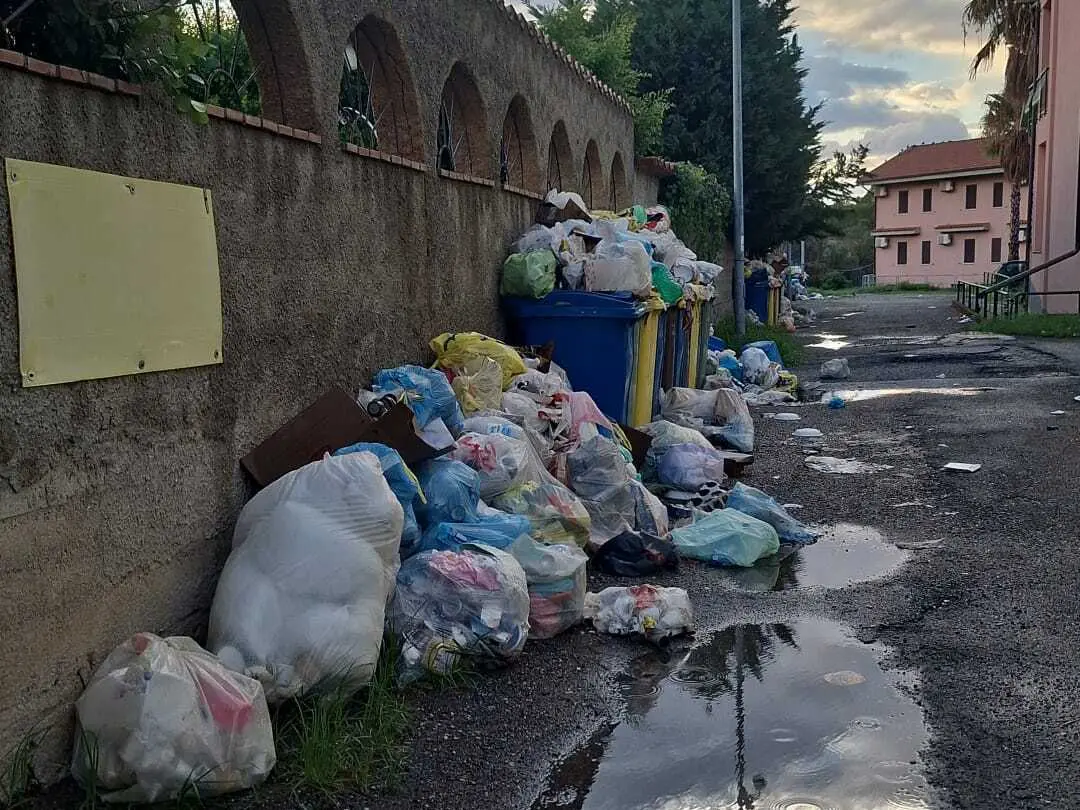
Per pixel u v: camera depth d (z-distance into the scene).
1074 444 8.16
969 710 3.75
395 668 3.96
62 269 3.17
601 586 5.31
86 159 3.33
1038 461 7.68
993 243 57.72
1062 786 3.21
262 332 4.49
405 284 6.31
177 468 3.82
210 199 4.04
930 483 7.26
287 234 4.74
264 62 5.05
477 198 7.78
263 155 4.50
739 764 3.42
